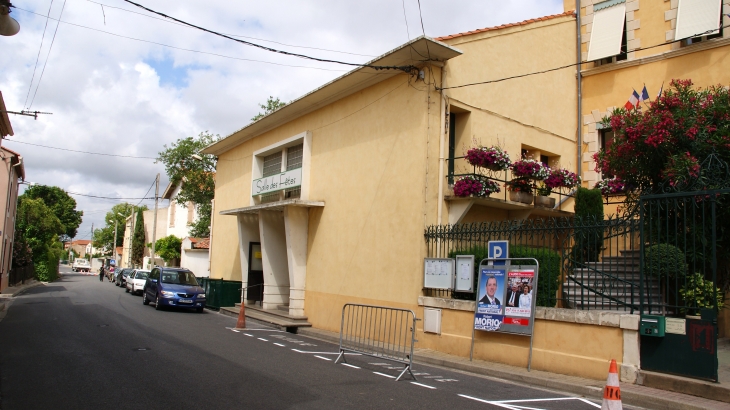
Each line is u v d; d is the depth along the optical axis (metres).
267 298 18.09
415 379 8.59
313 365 9.43
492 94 13.85
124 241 73.38
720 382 7.40
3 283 28.50
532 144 14.85
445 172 12.45
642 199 8.55
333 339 13.46
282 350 11.18
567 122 16.09
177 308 20.42
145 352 10.22
